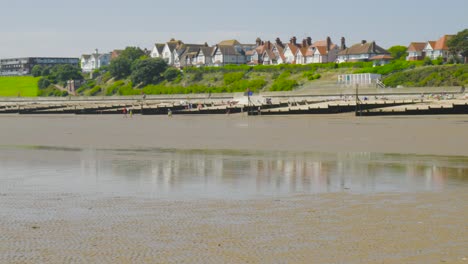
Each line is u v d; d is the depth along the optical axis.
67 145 36.31
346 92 118.94
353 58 192.00
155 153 30.55
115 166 24.33
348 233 11.90
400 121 63.34
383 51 190.62
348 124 59.28
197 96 145.50
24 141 40.16
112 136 45.25
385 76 140.88
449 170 22.55
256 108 102.38
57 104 162.25
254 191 17.48
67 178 20.64
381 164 24.89
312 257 10.21
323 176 20.92
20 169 23.41
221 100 138.75
